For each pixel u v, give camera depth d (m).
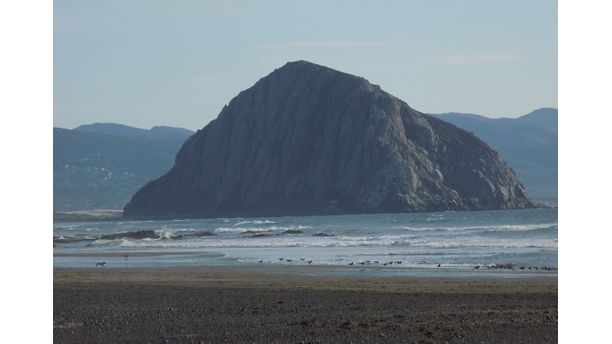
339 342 24.03
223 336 25.84
